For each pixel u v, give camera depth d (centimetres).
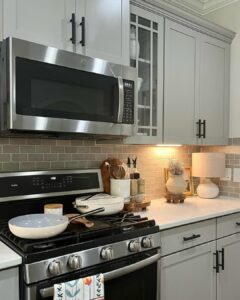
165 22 207
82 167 197
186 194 252
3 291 107
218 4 266
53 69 143
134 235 142
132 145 227
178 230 169
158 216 176
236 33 255
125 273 133
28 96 134
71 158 192
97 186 191
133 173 198
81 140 196
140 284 144
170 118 211
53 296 111
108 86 164
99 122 160
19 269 111
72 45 154
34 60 136
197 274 180
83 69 153
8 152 167
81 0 158
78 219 147
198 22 225
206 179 259
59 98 145
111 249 131
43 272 112
